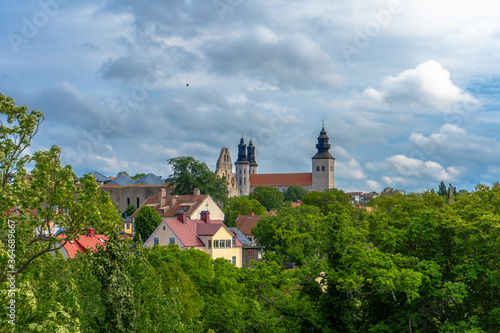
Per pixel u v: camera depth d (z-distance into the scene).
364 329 49.94
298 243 56.38
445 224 50.88
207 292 63.72
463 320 47.06
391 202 124.56
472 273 46.16
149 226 130.62
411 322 47.44
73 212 27.28
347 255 48.12
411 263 48.44
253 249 114.44
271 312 49.97
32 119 29.22
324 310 48.28
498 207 62.78
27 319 24.86
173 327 34.75
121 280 32.47
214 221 113.06
